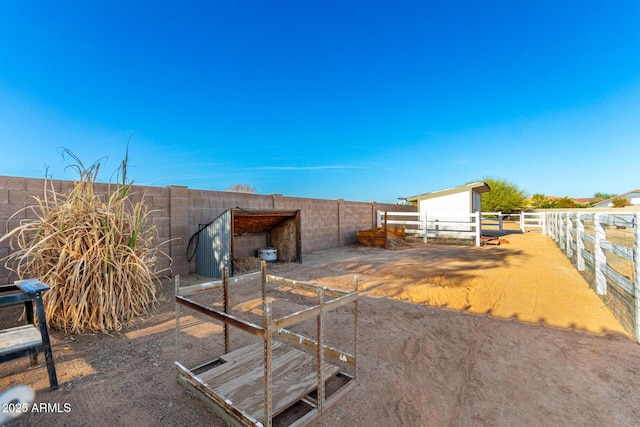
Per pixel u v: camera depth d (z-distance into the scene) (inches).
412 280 252.7
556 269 282.5
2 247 181.8
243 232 340.5
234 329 156.2
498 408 96.0
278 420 90.7
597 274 204.1
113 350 131.9
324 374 107.0
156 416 90.7
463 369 119.4
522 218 705.0
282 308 191.9
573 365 120.6
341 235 508.1
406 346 139.5
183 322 164.6
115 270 162.1
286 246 357.4
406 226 671.1
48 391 102.0
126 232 175.8
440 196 594.6
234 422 86.0
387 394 103.2
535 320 170.2
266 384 78.6
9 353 93.1
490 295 214.5
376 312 185.0
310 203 441.1
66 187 209.9
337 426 87.7
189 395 101.0
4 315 161.3
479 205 660.1
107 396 99.8
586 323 162.7
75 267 149.0
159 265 260.7
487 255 371.2
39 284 107.5
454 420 90.8
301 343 119.6
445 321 170.4
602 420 89.9
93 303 152.2
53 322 152.2
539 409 95.2
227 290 124.6
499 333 153.4
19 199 189.5
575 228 306.8
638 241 139.2
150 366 119.0
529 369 118.6
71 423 87.1
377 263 320.5
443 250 431.2
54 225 159.9
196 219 293.0
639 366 118.4
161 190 264.4
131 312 167.5
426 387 107.4
